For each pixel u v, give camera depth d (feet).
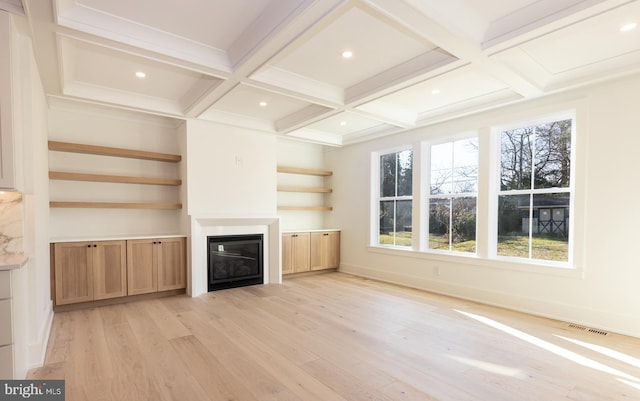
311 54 9.57
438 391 6.96
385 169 18.56
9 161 6.84
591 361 8.34
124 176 14.10
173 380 7.36
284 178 20.47
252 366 8.02
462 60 8.89
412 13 6.80
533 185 12.46
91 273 12.64
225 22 8.16
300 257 18.85
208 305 13.17
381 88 10.96
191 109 13.26
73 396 6.73
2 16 6.72
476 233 14.01
